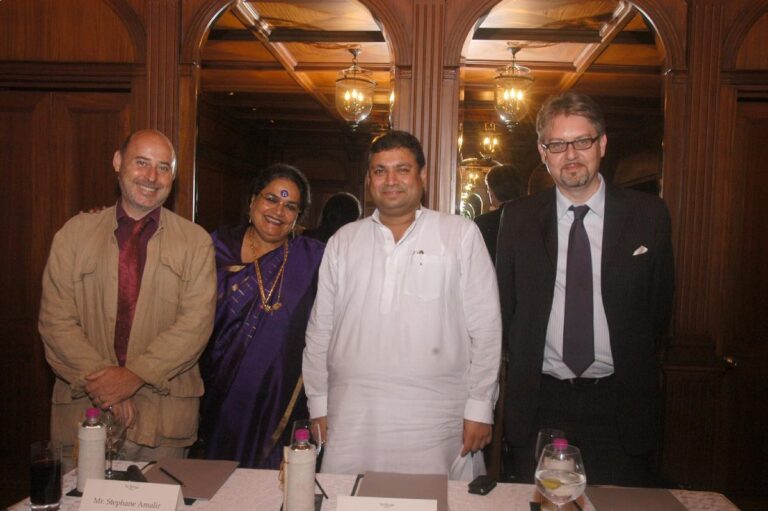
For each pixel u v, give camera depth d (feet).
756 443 10.97
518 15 13.83
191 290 7.34
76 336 7.04
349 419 6.70
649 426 6.81
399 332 6.72
